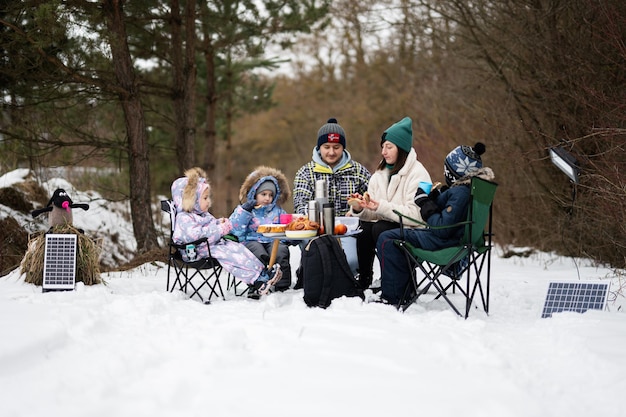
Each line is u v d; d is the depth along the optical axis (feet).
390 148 17.92
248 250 18.15
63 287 17.99
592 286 16.03
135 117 29.09
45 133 30.19
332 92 89.40
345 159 20.86
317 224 17.07
